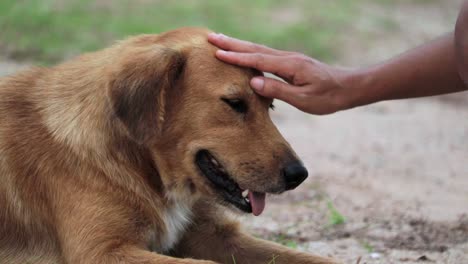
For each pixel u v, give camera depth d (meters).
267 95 6.32
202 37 6.48
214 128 6.25
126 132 6.18
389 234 8.02
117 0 19.62
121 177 6.22
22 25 16.23
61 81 6.57
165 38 6.55
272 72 6.36
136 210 6.24
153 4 19.67
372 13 24.75
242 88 6.25
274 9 21.86
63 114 6.37
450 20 26.42
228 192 6.39
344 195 9.38
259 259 6.83
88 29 16.58
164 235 6.51
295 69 6.36
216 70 6.28
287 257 6.75
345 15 22.91
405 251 7.51
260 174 6.19
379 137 12.74
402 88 6.52
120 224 6.13
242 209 6.38
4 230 6.39
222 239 6.91
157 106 6.12
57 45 15.45
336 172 10.41
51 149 6.28
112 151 6.24
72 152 6.21
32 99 6.55
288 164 6.21
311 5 23.23
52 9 17.62
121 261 5.93
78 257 6.01
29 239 6.37
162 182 6.41
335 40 19.75
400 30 22.95
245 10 20.77
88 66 6.56
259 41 17.88
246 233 7.03
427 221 8.41
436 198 9.38
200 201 6.85
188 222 6.79
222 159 6.24
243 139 6.23
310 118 13.82
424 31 23.44
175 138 6.32
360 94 6.50
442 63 6.40
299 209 8.84
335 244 7.71
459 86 6.49
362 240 7.85
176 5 19.75
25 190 6.30
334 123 13.59
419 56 6.47
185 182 6.44
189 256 7.00
